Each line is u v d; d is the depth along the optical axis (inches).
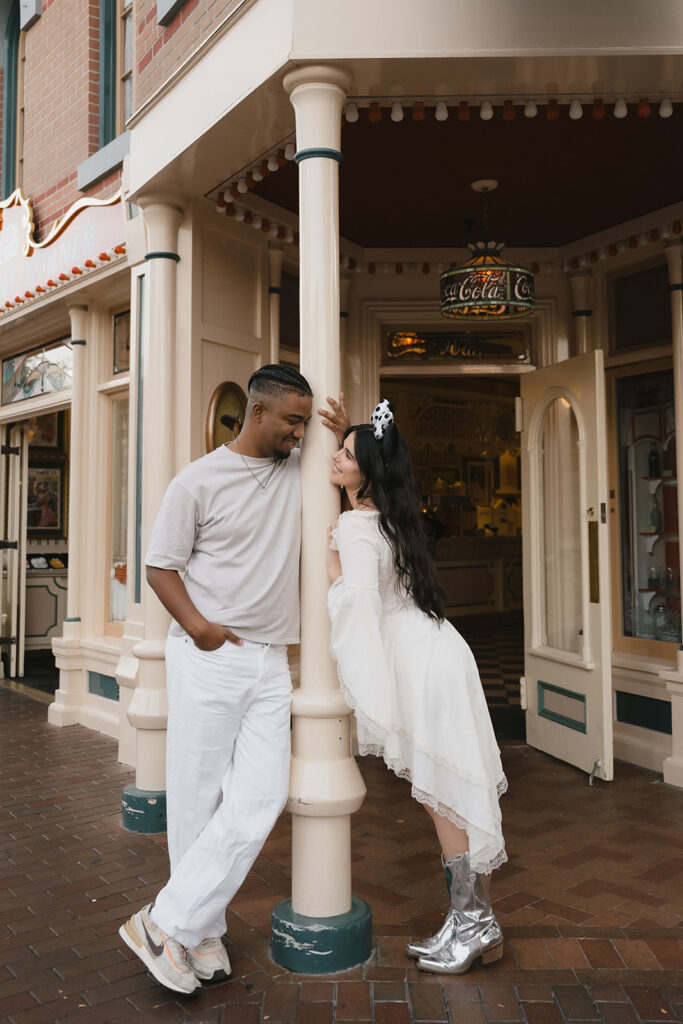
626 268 206.1
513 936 113.7
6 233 272.8
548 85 125.0
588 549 184.2
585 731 184.9
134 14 172.2
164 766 159.5
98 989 101.6
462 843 105.0
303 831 108.0
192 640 103.0
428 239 213.9
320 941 104.6
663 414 199.0
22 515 325.1
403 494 104.5
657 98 129.9
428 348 225.6
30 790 182.1
